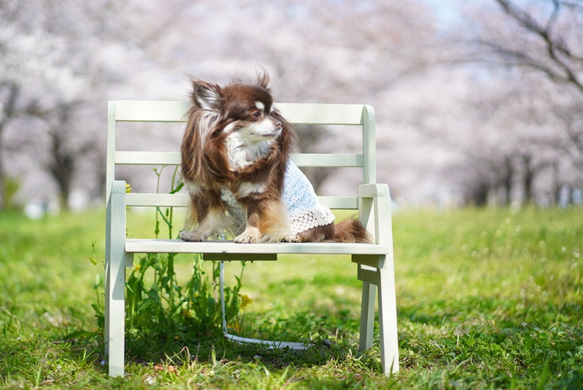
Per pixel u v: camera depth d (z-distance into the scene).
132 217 11.89
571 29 8.63
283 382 2.39
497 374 2.49
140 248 2.39
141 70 12.49
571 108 10.06
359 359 2.72
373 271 2.67
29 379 2.51
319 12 13.21
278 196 2.77
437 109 13.53
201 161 2.70
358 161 3.11
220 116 2.71
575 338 2.96
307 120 3.09
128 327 3.09
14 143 16.27
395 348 2.54
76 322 3.79
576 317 3.54
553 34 7.77
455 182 23.77
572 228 7.04
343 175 17.67
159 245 2.40
